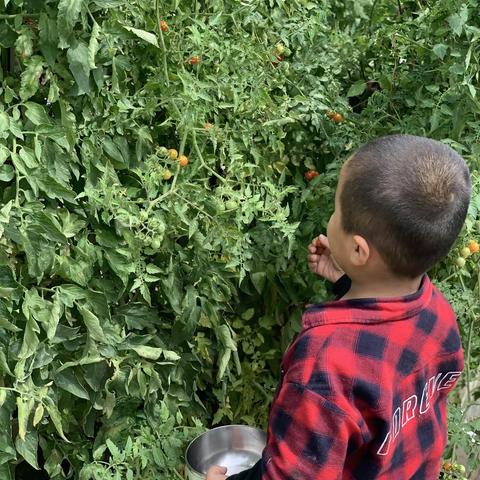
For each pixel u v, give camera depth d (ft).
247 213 5.11
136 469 4.91
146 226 4.87
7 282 4.20
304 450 2.79
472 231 5.34
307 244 5.89
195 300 5.29
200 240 5.14
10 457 4.30
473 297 5.65
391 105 5.66
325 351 2.83
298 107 5.85
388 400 2.85
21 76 4.07
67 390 4.60
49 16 4.06
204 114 5.21
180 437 5.17
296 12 5.98
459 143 5.32
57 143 4.26
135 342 4.97
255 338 6.36
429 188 2.78
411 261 2.90
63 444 4.95
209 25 5.17
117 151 4.68
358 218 2.89
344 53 6.12
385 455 2.94
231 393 6.32
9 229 4.06
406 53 5.63
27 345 4.19
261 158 5.71
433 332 3.11
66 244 4.44
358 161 2.91
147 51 4.95
